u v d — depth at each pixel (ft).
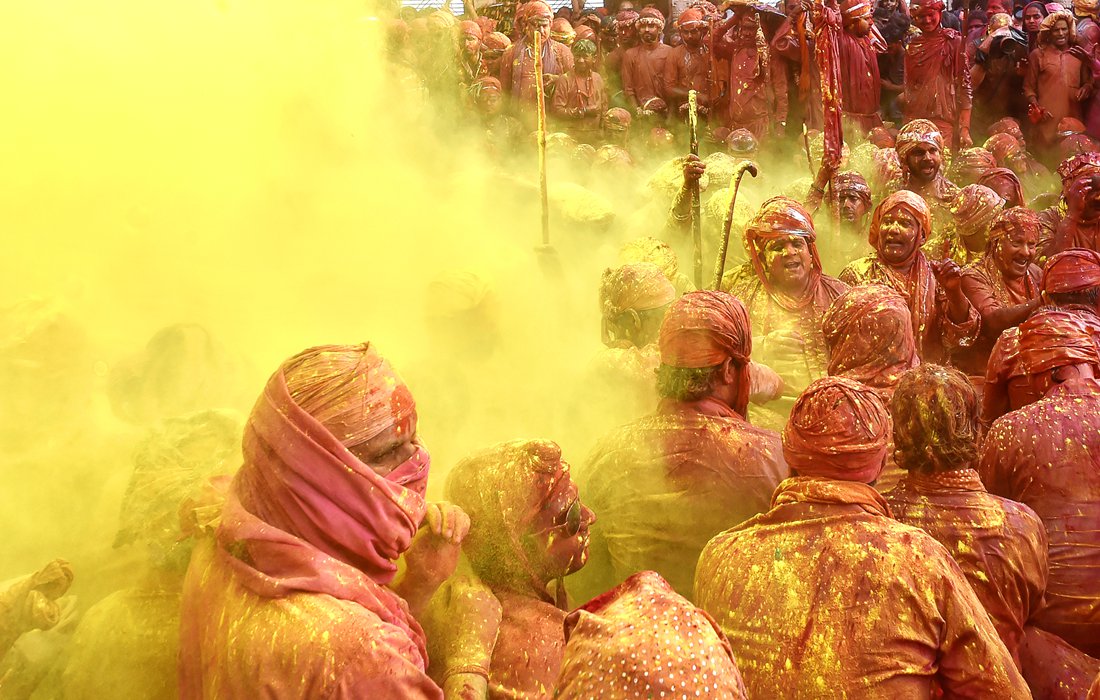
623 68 41.04
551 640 7.62
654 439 9.69
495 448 8.08
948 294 16.21
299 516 5.77
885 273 15.94
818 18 18.88
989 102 40.98
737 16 35.32
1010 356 12.87
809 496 7.66
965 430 8.76
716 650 4.42
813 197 18.90
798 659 7.26
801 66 34.94
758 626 7.43
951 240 19.33
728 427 9.59
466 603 7.53
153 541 7.72
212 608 5.79
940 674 7.36
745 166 14.46
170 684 7.55
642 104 40.45
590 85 36.60
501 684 7.47
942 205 21.24
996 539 8.55
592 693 4.36
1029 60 40.11
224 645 5.61
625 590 4.87
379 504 5.82
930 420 8.69
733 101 35.42
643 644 4.39
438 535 6.73
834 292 14.44
